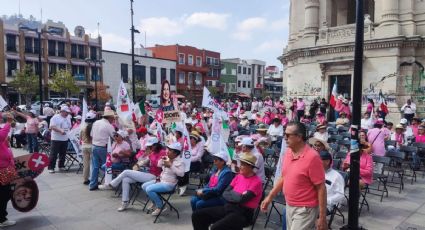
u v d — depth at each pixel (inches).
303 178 152.4
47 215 259.9
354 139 208.7
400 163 372.8
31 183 249.1
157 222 245.4
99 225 240.7
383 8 871.7
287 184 158.6
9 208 275.4
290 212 158.1
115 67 1930.4
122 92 382.9
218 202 222.8
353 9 1136.8
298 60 1045.8
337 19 1113.4
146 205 278.5
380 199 301.7
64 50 1753.2
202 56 2452.0
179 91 2281.0
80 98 1779.0
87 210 270.7
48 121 705.6
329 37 964.6
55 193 315.6
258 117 736.3
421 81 834.2
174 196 307.0
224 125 391.2
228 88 2748.5
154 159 289.6
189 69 2342.5
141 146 372.2
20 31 1599.4
